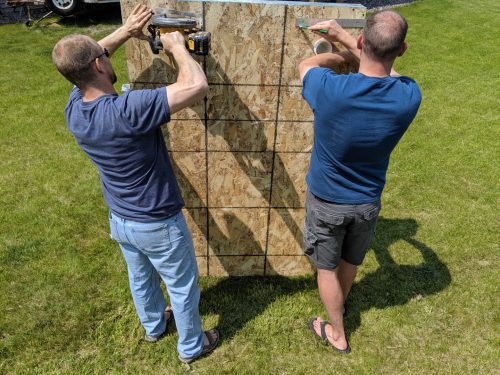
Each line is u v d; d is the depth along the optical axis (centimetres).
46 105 558
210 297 298
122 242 214
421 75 671
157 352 259
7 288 298
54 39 809
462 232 358
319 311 288
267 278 315
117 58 701
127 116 169
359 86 179
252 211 289
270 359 257
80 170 434
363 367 252
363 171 203
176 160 267
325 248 229
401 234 356
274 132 261
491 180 424
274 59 238
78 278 308
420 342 267
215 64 237
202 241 300
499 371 249
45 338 264
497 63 721
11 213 371
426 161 454
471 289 304
